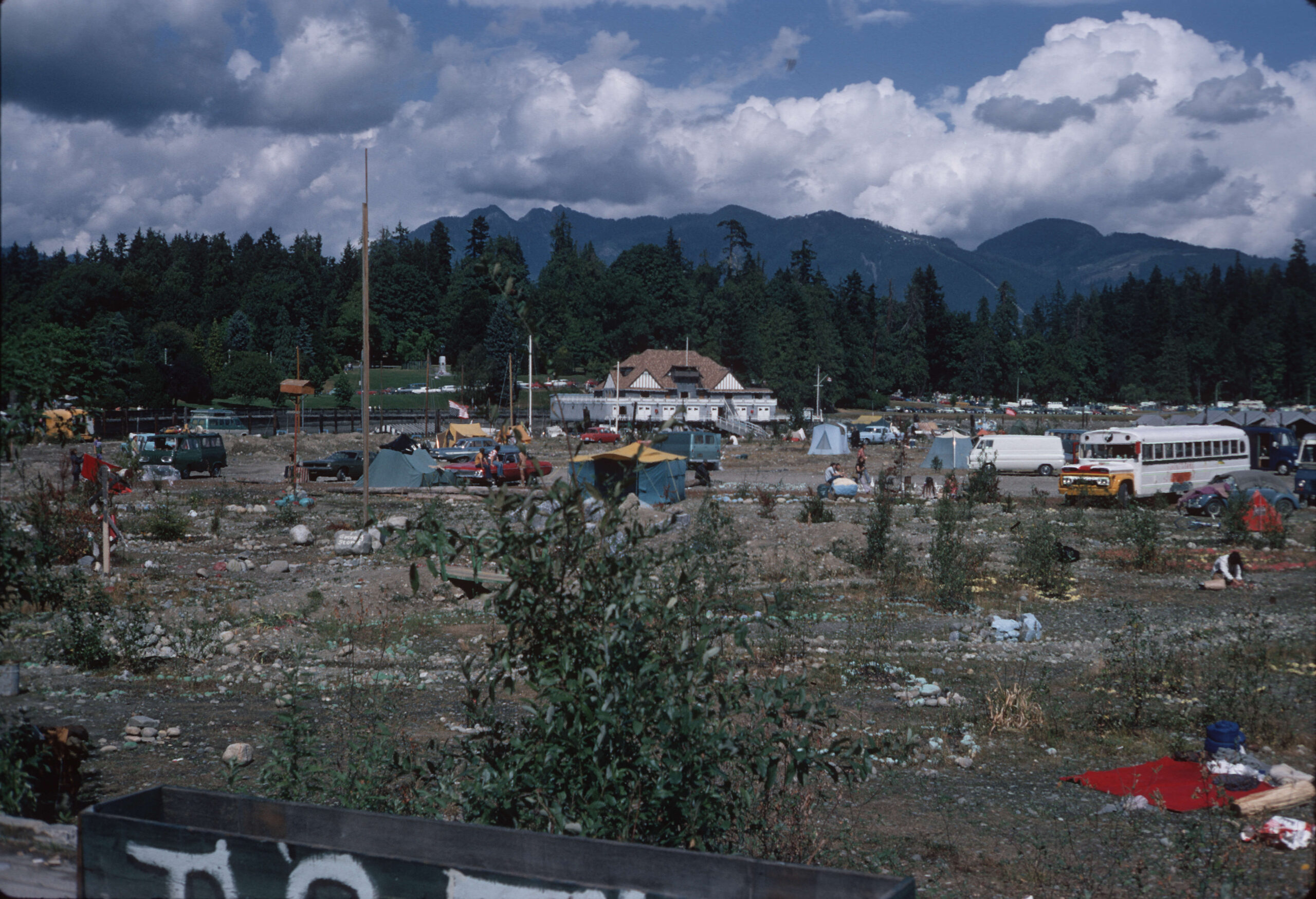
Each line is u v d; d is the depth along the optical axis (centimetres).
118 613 1493
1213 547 2494
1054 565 1984
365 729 866
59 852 418
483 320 15500
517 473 4006
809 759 487
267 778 609
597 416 9244
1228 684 1101
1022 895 593
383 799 577
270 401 10606
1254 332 15875
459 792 550
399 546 470
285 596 1688
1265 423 5416
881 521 2164
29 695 1068
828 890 345
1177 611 1700
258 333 15212
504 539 461
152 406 8019
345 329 15412
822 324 15688
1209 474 3734
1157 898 580
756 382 15338
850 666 1268
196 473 4472
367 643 1401
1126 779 841
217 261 19212
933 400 18638
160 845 377
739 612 510
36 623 1386
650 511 2848
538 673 474
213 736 912
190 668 1244
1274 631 1412
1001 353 18612
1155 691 1151
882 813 749
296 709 662
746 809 532
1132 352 18975
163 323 11719
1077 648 1427
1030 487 4369
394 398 11319
